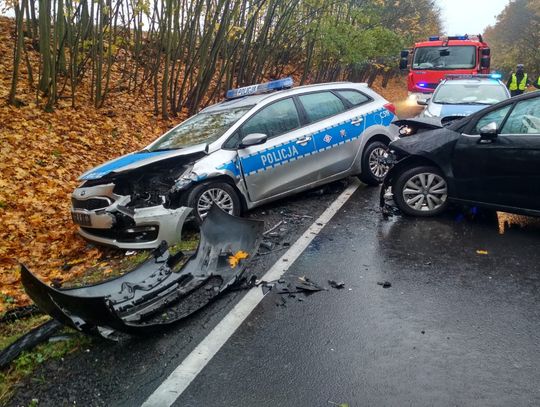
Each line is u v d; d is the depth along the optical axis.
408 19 24.81
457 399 2.58
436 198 5.69
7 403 2.82
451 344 3.09
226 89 12.55
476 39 15.31
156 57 11.68
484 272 4.12
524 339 3.10
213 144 5.77
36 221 6.16
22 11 8.79
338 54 16.66
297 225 5.76
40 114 9.06
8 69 10.61
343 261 4.56
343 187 7.45
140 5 10.05
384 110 7.44
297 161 6.35
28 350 3.32
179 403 2.69
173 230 5.10
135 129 10.04
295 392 2.72
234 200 5.75
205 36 10.91
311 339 3.24
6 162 7.24
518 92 17.00
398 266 4.36
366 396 2.65
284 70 18.36
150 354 3.19
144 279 4.12
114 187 5.47
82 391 2.87
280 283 4.13
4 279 4.88
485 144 5.14
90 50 10.59
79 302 2.92
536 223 5.36
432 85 14.74
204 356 3.12
